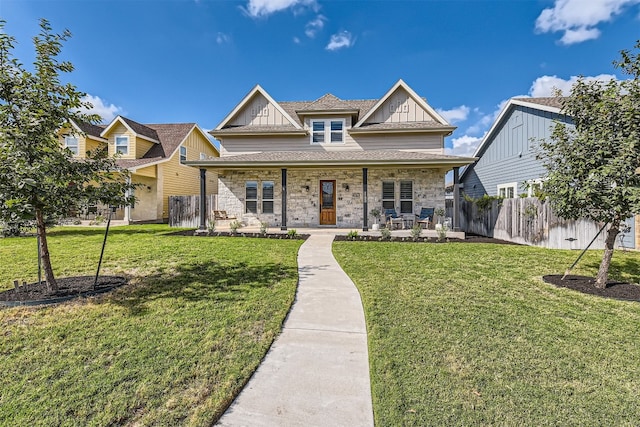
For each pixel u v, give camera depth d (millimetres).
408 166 12367
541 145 5980
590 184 4824
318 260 7484
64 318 4000
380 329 3738
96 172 5105
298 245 9469
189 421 2273
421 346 3334
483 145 17562
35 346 3316
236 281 5641
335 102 15930
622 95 5004
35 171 3918
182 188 21375
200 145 23766
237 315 4133
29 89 4504
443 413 2344
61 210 4730
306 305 4617
